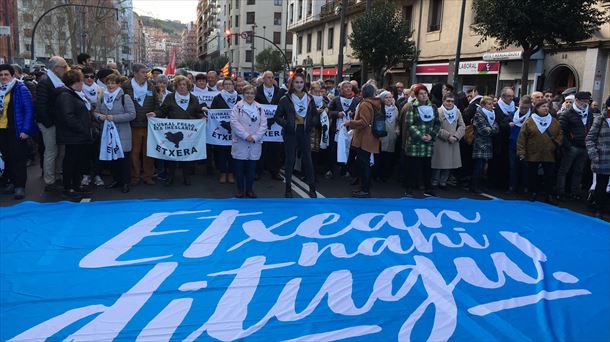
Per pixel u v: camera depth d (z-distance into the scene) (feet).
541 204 24.82
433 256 16.89
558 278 15.51
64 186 24.16
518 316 12.80
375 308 12.92
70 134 23.39
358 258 16.40
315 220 20.40
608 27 55.06
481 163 28.78
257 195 26.40
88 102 24.56
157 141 27.09
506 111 29.09
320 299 13.34
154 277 14.35
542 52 62.80
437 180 29.86
